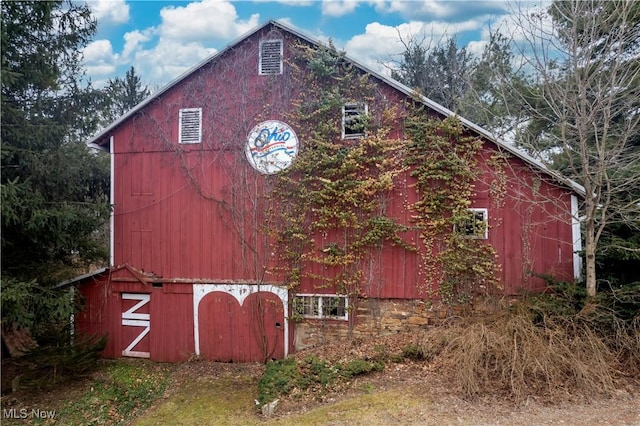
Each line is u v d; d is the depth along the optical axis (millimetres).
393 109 8633
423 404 5824
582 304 6922
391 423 5391
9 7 7332
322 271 9008
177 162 9594
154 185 9680
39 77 7797
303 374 7082
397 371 7105
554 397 5633
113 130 9844
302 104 9023
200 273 9477
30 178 7578
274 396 6605
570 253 8062
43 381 7895
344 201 8773
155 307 9672
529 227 8242
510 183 8328
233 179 9352
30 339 9000
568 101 7926
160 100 9703
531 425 5051
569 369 5953
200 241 9484
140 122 9758
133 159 9766
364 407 5922
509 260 8289
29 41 7879
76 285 9797
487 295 8250
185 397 7566
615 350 6473
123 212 9781
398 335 8516
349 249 8859
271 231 9141
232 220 9352
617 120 9578
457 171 8352
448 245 8461
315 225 8914
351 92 8883
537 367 5758
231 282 9336
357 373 7047
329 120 8828
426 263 8578
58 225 7715
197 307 9477
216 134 9445
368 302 8852
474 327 6660
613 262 7566
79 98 8805
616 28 7766
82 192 9773
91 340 9062
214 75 9477
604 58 7566
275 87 9203
